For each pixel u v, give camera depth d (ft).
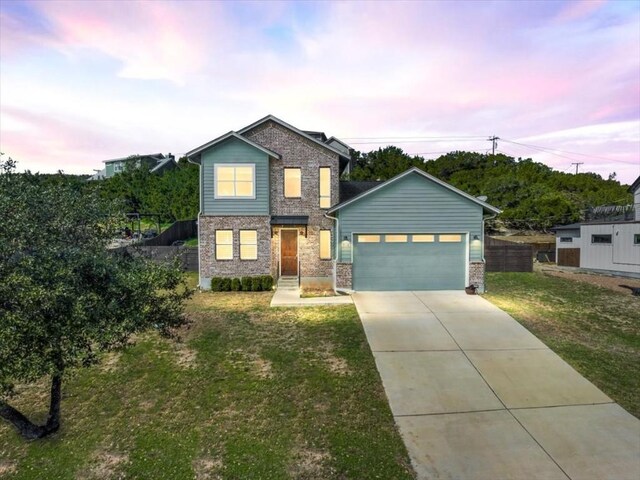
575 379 23.41
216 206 51.44
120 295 15.21
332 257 54.29
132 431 18.29
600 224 63.26
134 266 16.98
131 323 14.83
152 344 28.81
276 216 53.36
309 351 27.86
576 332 31.63
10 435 18.12
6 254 13.16
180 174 104.22
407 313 37.47
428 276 47.78
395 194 47.09
